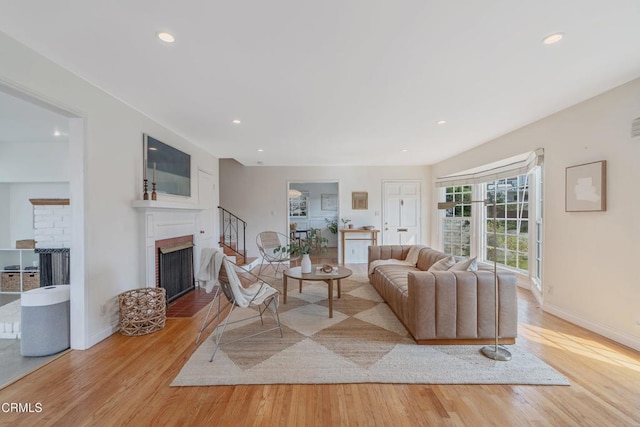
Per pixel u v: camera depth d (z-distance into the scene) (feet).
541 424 5.34
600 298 9.11
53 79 7.12
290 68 7.47
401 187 22.89
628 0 5.03
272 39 6.19
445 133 13.64
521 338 8.88
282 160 20.70
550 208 11.05
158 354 7.95
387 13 5.37
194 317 10.87
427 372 7.01
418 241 22.89
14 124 11.30
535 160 11.88
